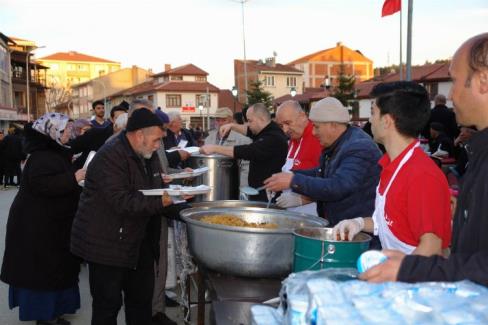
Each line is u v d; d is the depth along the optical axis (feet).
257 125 13.60
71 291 12.67
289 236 6.97
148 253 10.47
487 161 4.30
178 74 169.27
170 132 18.88
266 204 10.30
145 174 9.70
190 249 8.00
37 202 11.60
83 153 19.02
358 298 3.62
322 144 9.10
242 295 6.93
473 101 4.45
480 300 3.61
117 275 9.50
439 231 5.50
